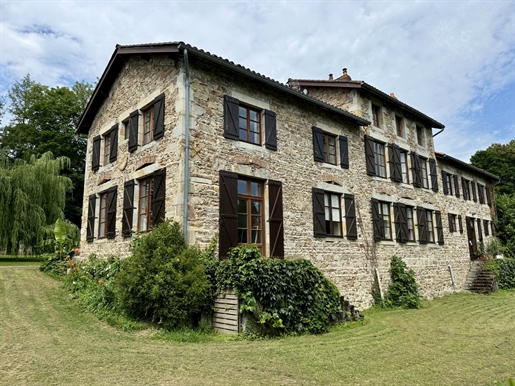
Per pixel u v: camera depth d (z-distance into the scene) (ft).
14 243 45.98
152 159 26.43
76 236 52.80
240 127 27.94
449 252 49.24
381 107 41.83
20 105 84.74
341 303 25.82
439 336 22.07
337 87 39.47
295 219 29.66
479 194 62.39
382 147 41.60
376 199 38.27
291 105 31.65
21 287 29.89
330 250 32.04
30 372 12.72
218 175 25.07
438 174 51.39
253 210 27.40
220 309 20.75
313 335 21.15
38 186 49.55
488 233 62.59
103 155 35.42
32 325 19.79
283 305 21.08
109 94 35.04
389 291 36.76
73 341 17.15
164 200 24.29
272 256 26.91
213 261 22.15
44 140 77.10
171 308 19.47
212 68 26.27
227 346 17.53
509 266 53.26
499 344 19.92
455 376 14.10
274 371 13.71
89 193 36.73
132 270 20.77
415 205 44.06
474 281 50.52
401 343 19.81
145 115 29.53
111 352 15.48
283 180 29.40
